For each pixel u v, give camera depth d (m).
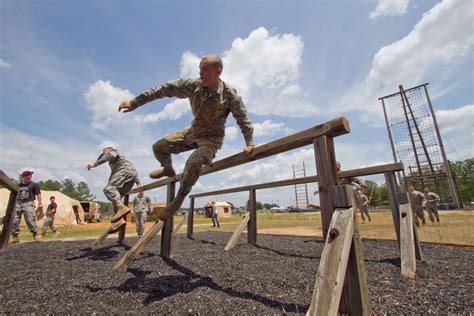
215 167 3.27
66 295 2.41
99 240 6.25
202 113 2.49
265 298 2.23
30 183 7.43
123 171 4.92
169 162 3.32
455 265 3.32
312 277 2.82
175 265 3.62
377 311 1.92
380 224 10.21
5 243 5.60
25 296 2.39
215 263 3.72
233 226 14.32
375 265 3.49
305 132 2.00
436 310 1.91
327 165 1.81
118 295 2.39
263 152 2.45
